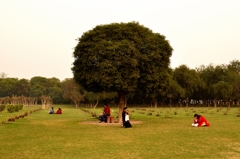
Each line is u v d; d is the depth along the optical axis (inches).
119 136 615.8
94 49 934.4
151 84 998.4
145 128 788.6
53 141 545.6
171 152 426.6
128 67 922.1
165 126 840.3
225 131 681.6
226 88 2797.7
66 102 4849.9
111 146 483.2
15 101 2925.7
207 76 3196.4
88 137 602.5
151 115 1443.2
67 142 531.8
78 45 1002.1
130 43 932.0
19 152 435.5
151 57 961.5
